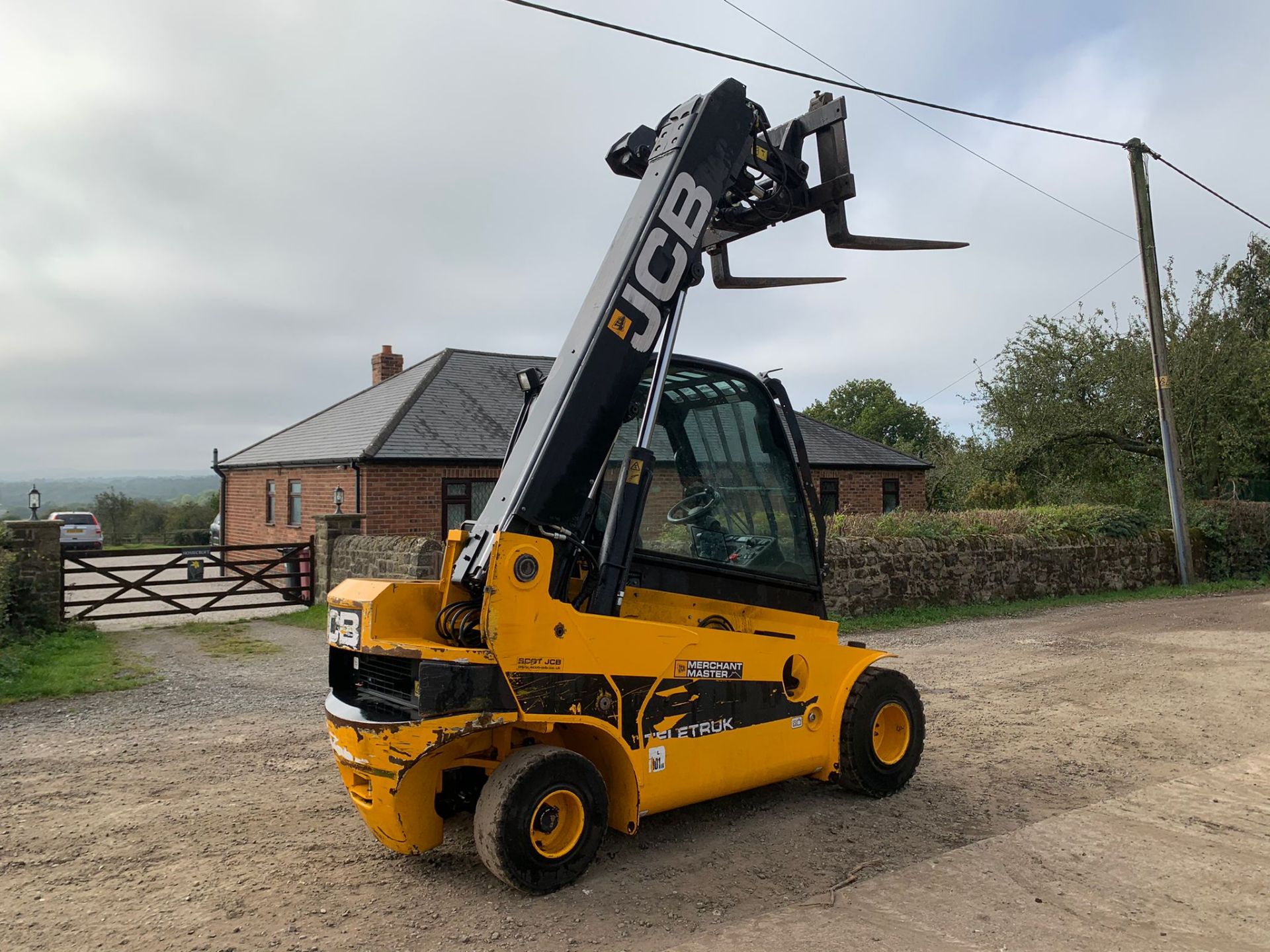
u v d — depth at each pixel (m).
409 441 17.34
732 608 4.77
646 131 4.71
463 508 17.55
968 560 14.97
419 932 3.46
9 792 5.26
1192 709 7.49
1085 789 5.35
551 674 3.71
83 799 5.14
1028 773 5.68
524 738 4.04
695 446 4.66
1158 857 4.26
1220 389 21.45
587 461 3.97
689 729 4.18
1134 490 22.88
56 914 3.63
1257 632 11.77
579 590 4.14
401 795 3.69
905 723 5.24
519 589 3.65
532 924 3.53
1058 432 22.95
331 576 13.87
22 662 9.07
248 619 13.23
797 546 5.09
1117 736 6.62
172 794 5.23
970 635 11.94
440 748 3.48
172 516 43.25
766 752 4.54
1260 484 24.09
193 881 3.96
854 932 3.45
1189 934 3.46
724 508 4.73
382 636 3.81
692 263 4.36
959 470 27.03
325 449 18.56
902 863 4.16
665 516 4.46
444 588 3.95
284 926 3.52
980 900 3.77
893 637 11.91
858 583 13.30
